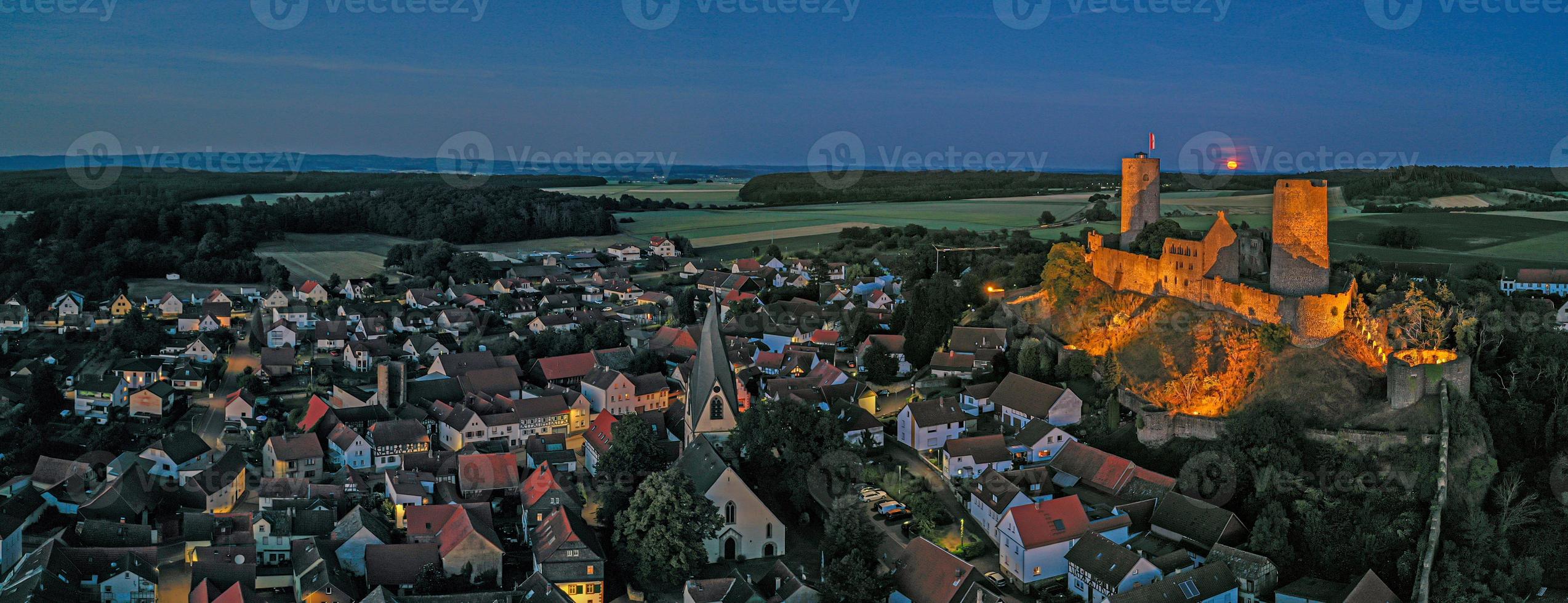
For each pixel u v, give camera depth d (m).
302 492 140.00
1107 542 110.62
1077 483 132.00
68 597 113.31
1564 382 133.25
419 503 134.00
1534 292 190.38
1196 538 116.25
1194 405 136.38
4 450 163.12
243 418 175.12
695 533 118.19
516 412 168.12
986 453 135.75
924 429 146.62
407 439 156.62
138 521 134.62
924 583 107.75
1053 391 147.12
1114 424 141.25
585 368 197.62
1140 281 163.62
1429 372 124.75
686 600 109.75
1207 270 149.88
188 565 124.00
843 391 160.75
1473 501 117.50
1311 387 130.38
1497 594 106.62
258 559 126.19
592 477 149.50
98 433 171.25
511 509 138.75
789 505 133.50
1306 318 135.25
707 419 137.88
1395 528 111.19
